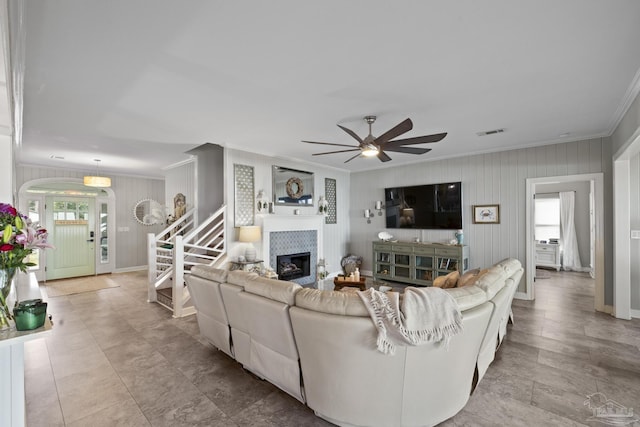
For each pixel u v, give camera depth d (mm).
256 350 2322
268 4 1635
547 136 4344
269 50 2107
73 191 6906
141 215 7816
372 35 1938
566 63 2305
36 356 2889
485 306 1942
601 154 4270
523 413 2021
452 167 5695
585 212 7434
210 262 4887
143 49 2078
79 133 4055
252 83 2611
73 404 2141
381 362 1701
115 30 1859
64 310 4352
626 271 3912
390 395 1752
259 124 3715
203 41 1990
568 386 2346
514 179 5008
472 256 5426
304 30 1880
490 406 2098
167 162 6137
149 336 3381
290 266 5781
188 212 5637
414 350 1696
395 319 1607
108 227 7320
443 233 5785
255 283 2260
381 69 2385
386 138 3062
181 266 4113
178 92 2779
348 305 1752
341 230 7133
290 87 2693
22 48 1770
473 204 5426
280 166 5664
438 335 1632
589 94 2891
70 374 2555
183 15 1725
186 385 2385
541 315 4066
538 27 1858
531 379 2447
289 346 2018
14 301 1842
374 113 3361
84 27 1821
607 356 2852
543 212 8234
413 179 6250
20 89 2205
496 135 4305
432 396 1813
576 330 3520
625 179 3922
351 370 1743
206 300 2775
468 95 2893
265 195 5285
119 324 3771
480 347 2090
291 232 5762
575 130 4059
